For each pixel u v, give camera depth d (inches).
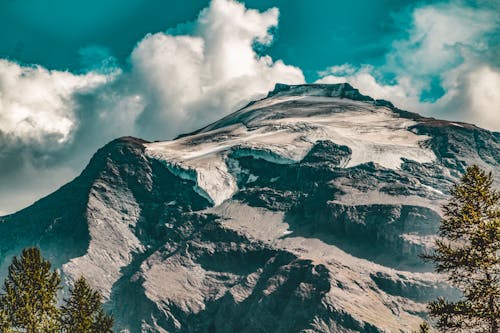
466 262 2388.0
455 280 2476.6
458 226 2418.8
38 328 3336.6
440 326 2432.3
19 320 3312.0
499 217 2361.0
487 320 2385.6
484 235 2330.2
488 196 2388.0
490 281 2364.7
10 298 3339.1
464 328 2412.6
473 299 2372.0
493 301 2363.4
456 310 2390.5
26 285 3363.7
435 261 2492.6
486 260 2347.4
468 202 2415.1
